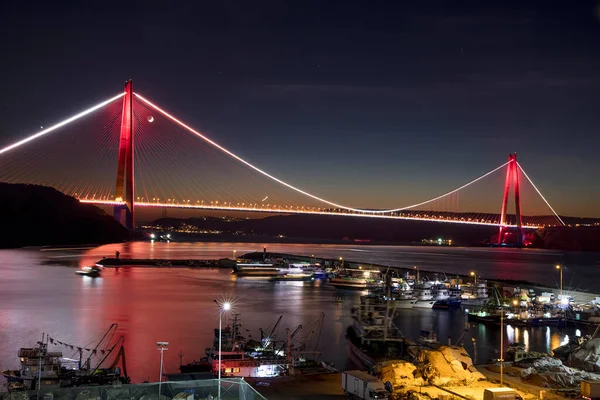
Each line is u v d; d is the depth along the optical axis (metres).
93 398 29.36
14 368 57.38
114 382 44.88
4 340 71.00
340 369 58.00
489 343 73.56
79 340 72.06
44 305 103.06
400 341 68.81
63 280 151.75
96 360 61.94
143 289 133.25
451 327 86.50
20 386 46.06
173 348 67.56
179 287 140.25
